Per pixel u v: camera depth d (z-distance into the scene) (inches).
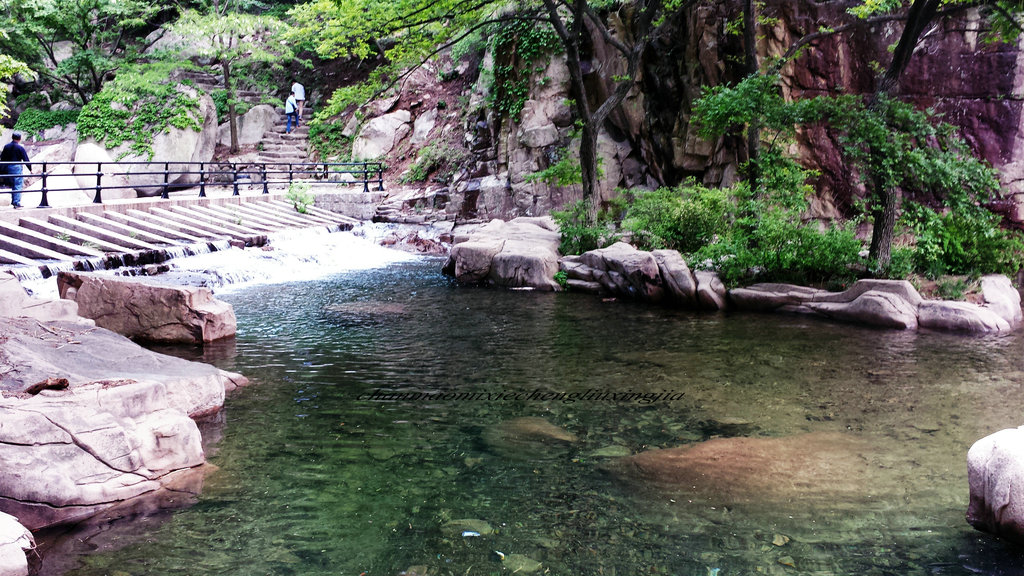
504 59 845.8
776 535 164.2
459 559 154.4
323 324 407.8
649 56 749.9
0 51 971.3
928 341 366.3
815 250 466.9
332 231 788.0
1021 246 462.0
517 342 367.2
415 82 1058.1
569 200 795.4
